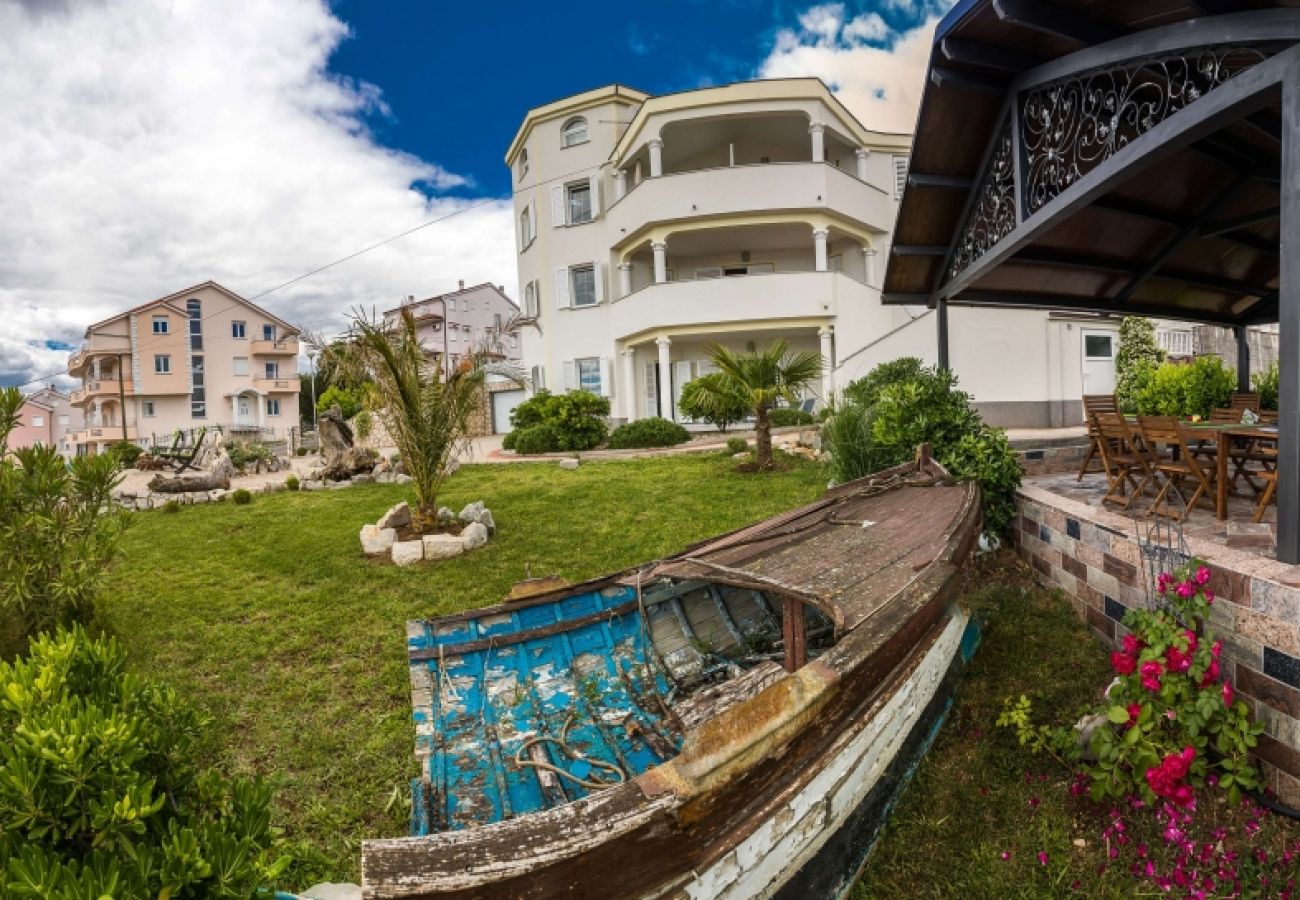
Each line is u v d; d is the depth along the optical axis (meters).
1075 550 5.27
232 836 1.63
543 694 3.78
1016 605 5.48
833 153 22.41
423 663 3.84
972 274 6.70
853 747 2.61
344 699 4.68
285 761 3.92
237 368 43.59
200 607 6.46
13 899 1.29
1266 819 2.99
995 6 4.08
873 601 3.18
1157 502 5.12
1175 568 3.74
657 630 4.39
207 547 8.83
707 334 19.73
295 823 3.39
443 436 8.55
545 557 7.79
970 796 3.37
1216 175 6.18
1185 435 5.71
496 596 6.61
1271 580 3.08
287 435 38.69
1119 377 15.42
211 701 4.60
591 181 22.36
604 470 13.30
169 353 41.31
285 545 8.70
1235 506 5.46
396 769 3.82
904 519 4.74
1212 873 2.77
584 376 23.00
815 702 2.34
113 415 40.66
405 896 1.52
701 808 1.91
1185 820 2.98
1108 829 3.03
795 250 22.17
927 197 6.67
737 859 2.06
